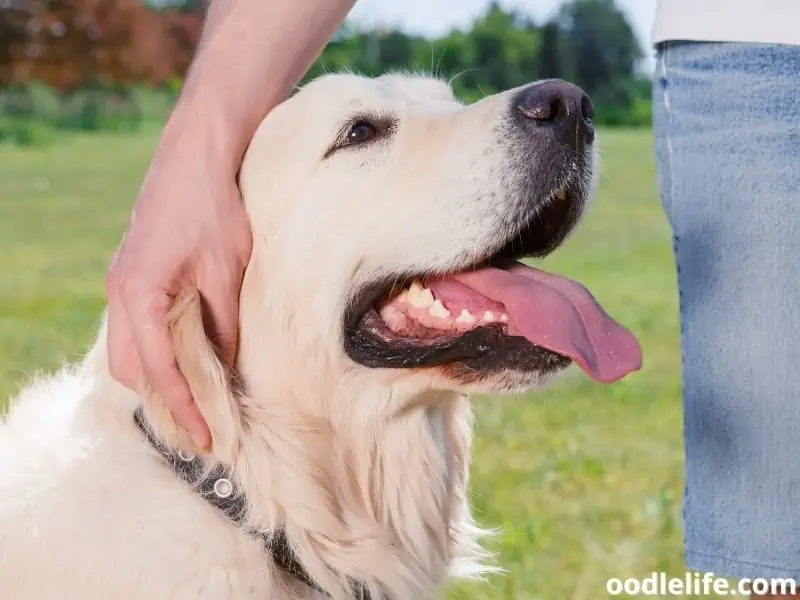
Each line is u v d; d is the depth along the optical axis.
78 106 30.81
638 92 26.52
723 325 2.64
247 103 2.63
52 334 8.30
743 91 2.54
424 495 2.93
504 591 4.07
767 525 2.64
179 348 2.45
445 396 2.87
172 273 2.47
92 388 2.72
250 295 2.70
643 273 11.52
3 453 2.62
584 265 11.96
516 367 2.69
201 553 2.47
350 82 2.86
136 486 2.51
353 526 2.80
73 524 2.44
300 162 2.73
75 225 15.22
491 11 23.97
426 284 2.83
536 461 5.64
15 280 11.08
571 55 25.84
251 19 2.65
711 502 2.72
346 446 2.82
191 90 2.61
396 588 2.83
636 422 6.40
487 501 5.03
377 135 2.81
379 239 2.75
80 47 31.78
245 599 2.49
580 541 4.57
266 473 2.64
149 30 32.16
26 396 2.80
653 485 5.26
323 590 2.71
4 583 2.42
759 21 2.51
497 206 2.71
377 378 2.79
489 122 2.75
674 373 7.54
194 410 2.48
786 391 2.58
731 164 2.58
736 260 2.61
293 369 2.74
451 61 23.36
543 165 2.72
